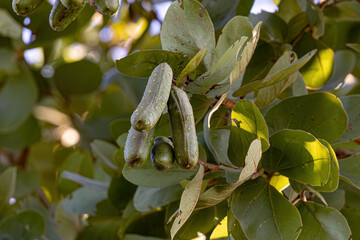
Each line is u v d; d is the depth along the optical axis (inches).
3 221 35.9
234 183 25.0
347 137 28.5
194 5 27.2
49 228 39.2
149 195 29.6
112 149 34.7
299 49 34.9
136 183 27.0
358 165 27.8
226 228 28.0
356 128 28.5
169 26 27.2
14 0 23.9
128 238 31.6
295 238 25.3
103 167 35.6
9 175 37.1
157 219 31.9
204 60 26.7
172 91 23.9
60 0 23.9
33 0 23.9
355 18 38.2
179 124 23.6
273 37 33.9
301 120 27.7
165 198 29.3
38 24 38.3
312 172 25.9
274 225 25.5
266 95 27.8
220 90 26.0
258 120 25.5
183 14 27.2
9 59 39.3
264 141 25.7
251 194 26.0
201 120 28.8
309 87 34.9
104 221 34.7
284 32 34.0
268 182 26.2
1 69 39.3
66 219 38.2
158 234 31.7
